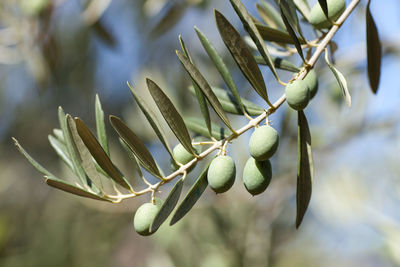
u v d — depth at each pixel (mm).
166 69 1378
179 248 1299
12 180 2262
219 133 654
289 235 1272
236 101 654
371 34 703
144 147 615
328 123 1226
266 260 1191
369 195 1269
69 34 1741
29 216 2170
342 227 1378
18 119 2252
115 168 621
